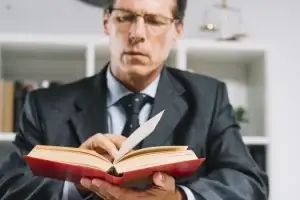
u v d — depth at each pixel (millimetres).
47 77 2107
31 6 2152
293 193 2189
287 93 2246
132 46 974
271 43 1993
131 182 760
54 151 750
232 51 1979
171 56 2018
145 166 722
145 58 983
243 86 2215
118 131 1051
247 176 968
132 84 1064
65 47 1927
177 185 877
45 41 1863
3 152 2010
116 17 987
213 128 1062
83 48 1943
